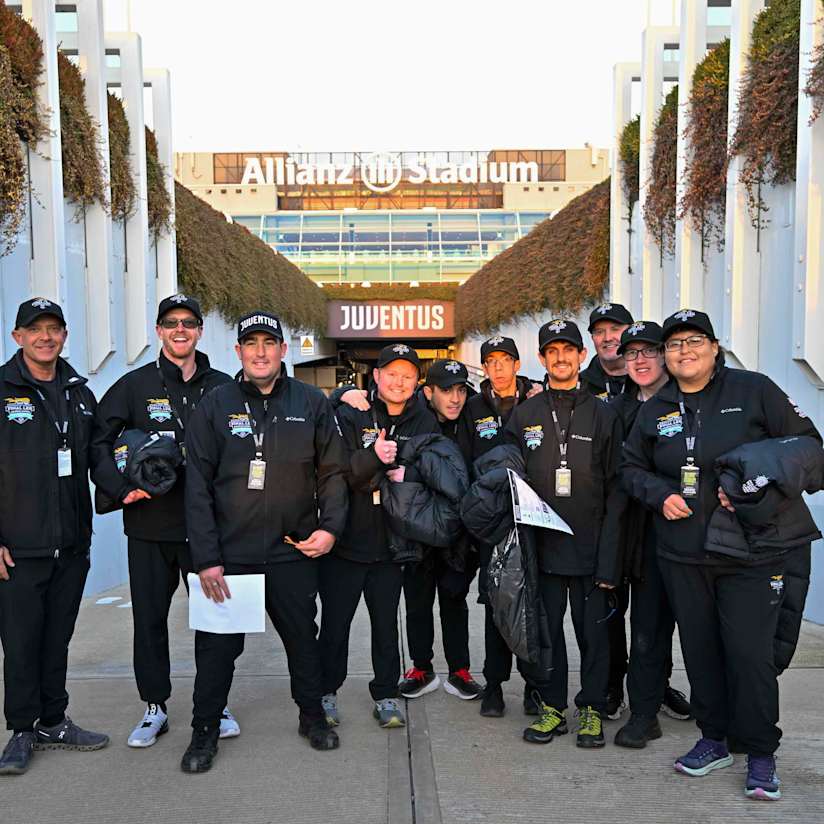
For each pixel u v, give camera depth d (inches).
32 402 130.1
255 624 125.6
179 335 139.7
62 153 234.7
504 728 144.8
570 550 135.3
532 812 114.0
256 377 128.6
